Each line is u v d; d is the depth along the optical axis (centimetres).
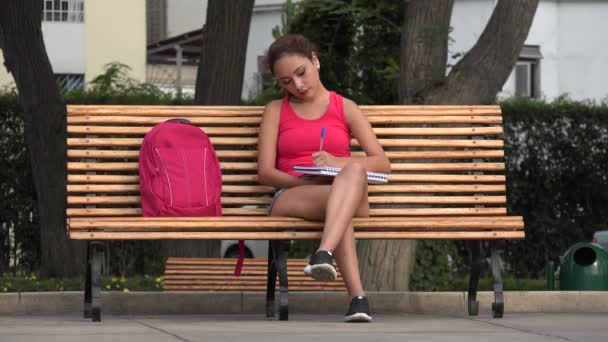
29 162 1775
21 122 1778
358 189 723
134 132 842
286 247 774
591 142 1962
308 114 802
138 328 685
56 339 600
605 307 945
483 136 911
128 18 3619
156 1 5141
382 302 923
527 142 1944
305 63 786
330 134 797
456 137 1016
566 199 1961
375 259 1197
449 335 628
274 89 1838
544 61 3559
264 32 3656
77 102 1853
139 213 820
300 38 794
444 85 1226
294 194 768
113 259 1805
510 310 944
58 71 3562
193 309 916
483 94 1227
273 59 787
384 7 1591
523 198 1941
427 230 784
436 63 1237
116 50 3609
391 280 1198
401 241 1202
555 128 1953
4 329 680
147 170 797
